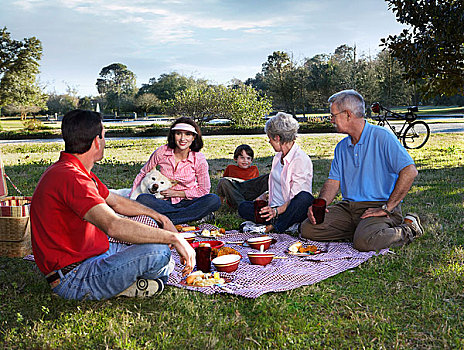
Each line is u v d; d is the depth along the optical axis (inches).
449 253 140.1
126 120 2534.5
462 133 775.7
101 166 401.4
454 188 257.4
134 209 118.0
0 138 1222.3
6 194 169.2
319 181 308.5
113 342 89.9
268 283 120.0
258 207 167.9
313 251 146.3
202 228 184.1
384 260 136.4
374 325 95.8
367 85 1680.6
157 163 197.0
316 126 1115.3
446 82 360.2
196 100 1315.2
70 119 100.6
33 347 88.4
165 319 100.7
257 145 685.3
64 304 107.0
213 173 349.1
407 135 572.4
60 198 97.7
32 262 139.9
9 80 1952.5
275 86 1852.9
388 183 159.2
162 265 105.6
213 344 87.9
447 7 349.7
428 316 100.3
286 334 92.3
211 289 115.0
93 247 106.0
